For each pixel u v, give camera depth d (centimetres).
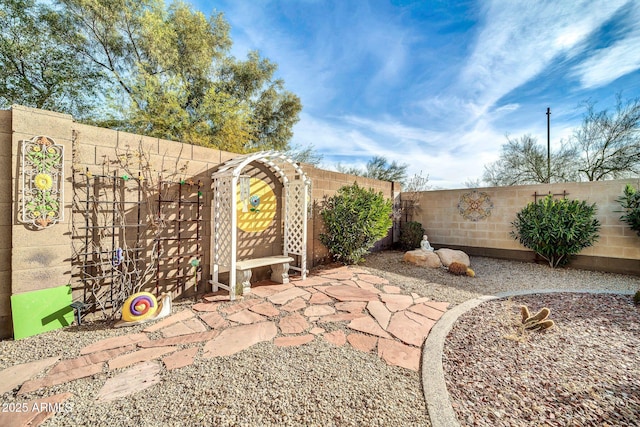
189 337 298
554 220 609
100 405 191
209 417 180
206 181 457
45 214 302
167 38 1071
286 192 578
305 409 189
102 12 922
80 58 956
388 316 359
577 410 189
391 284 509
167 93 996
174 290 416
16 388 210
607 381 222
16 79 838
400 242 911
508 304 407
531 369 241
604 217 615
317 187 652
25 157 290
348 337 300
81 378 222
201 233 450
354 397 202
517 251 745
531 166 1359
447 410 186
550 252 645
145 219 383
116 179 357
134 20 1010
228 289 426
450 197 870
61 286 314
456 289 486
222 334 305
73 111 945
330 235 646
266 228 553
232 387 212
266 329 319
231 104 1182
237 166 429
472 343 288
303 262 540
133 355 259
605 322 343
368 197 653
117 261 350
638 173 1038
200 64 1187
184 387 211
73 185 324
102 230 346
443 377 225
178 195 421
